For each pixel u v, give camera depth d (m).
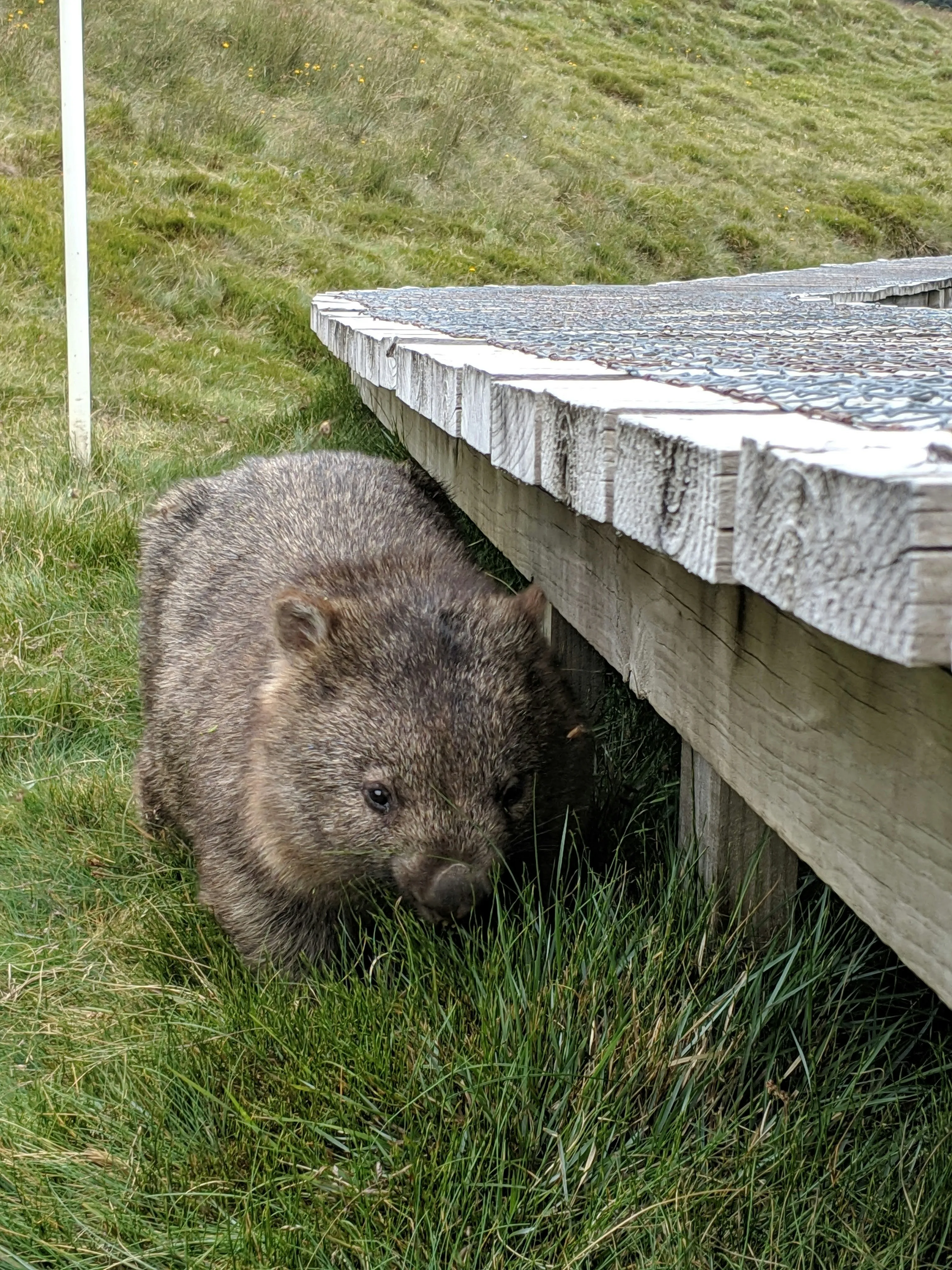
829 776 1.07
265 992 1.39
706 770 1.37
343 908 1.51
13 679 2.05
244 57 7.25
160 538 2.01
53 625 2.21
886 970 1.29
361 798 1.42
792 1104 1.20
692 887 1.38
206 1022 1.37
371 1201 1.18
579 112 9.24
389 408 2.94
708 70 12.11
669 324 2.30
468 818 1.39
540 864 1.49
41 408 3.36
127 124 5.95
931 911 0.97
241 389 4.06
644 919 1.35
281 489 1.93
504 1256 1.15
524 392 1.32
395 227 6.38
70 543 2.48
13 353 3.68
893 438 0.94
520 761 1.43
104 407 3.55
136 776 1.81
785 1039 1.27
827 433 0.97
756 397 1.17
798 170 9.66
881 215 9.25
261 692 1.54
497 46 10.15
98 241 4.69
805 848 1.10
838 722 1.06
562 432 1.23
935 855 0.96
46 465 2.89
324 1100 1.26
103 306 4.34
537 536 1.70
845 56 14.06
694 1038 1.24
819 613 0.85
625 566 1.42
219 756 1.58
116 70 6.36
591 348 1.72
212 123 6.43
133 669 2.12
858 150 10.81
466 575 1.66
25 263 4.32
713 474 0.97
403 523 1.84
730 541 0.97
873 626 0.78
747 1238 1.13
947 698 0.95
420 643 1.46
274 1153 1.23
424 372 1.80
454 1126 1.21
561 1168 1.17
